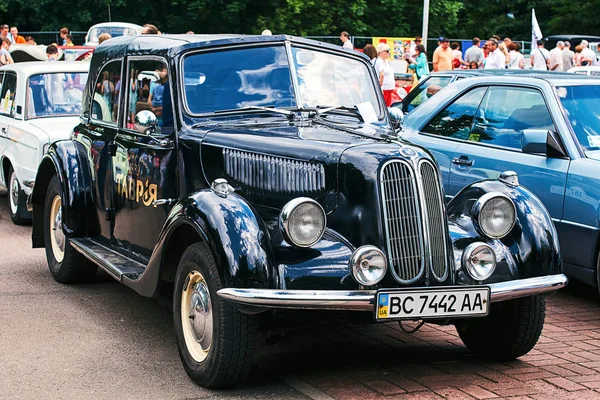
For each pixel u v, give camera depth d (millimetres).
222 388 5020
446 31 40531
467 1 43156
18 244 9297
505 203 5270
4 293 7184
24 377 5188
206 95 5949
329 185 5043
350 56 6484
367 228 4879
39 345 5816
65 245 7340
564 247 7207
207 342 5035
